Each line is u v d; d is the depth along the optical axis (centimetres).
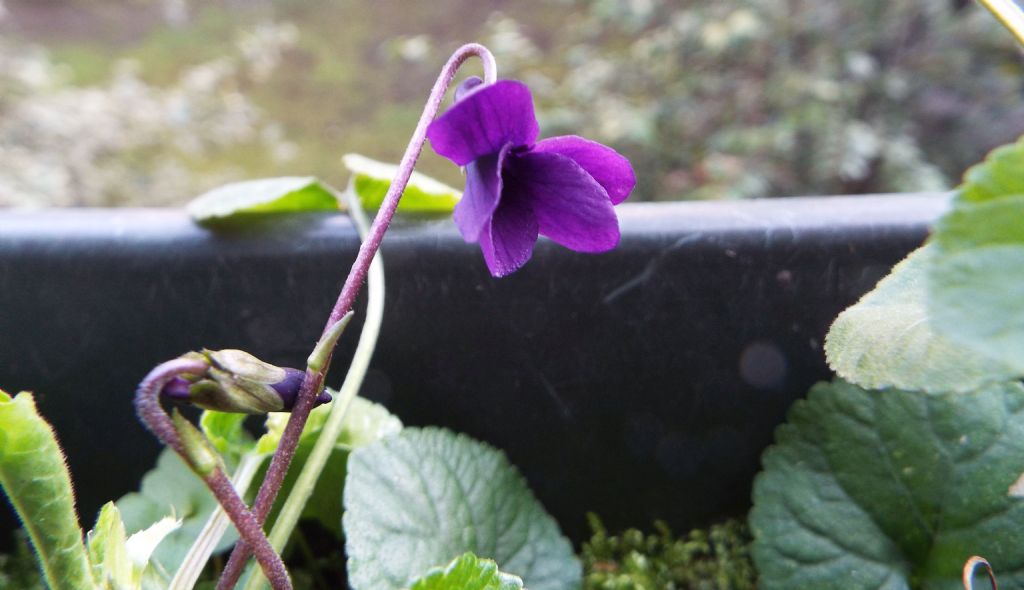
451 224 21
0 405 16
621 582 21
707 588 21
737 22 66
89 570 17
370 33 91
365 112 76
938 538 19
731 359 21
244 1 100
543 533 20
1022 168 14
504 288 20
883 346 16
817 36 67
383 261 20
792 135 59
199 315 21
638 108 66
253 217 21
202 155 69
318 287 21
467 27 89
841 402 20
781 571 20
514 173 16
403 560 19
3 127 66
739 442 21
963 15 66
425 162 64
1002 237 14
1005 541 19
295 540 21
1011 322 14
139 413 15
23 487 16
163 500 21
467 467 20
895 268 17
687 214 20
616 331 21
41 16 94
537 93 73
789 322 20
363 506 19
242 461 20
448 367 21
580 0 87
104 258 20
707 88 67
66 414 21
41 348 21
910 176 56
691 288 20
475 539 20
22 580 22
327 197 22
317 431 20
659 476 22
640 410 21
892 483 20
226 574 17
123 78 80
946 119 63
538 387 21
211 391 15
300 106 78
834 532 20
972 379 15
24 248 20
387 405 21
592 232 16
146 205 62
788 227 20
